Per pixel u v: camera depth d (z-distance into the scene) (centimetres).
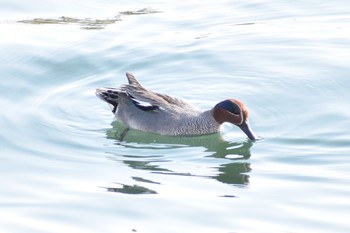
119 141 1684
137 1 2450
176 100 1798
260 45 2130
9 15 2333
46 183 1467
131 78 1808
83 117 1783
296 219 1306
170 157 1609
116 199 1394
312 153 1591
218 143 1692
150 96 1780
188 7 2397
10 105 1817
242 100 1856
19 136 1673
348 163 1537
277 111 1794
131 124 1777
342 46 2111
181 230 1271
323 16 2322
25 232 1266
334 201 1374
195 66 2027
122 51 2091
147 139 1719
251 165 1554
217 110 1738
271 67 2011
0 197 1407
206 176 1505
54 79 1961
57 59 2047
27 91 1894
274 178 1487
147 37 2175
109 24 2259
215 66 2027
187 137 1741
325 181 1461
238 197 1400
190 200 1389
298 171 1513
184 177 1499
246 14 2348
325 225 1281
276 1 2444
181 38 2169
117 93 1784
